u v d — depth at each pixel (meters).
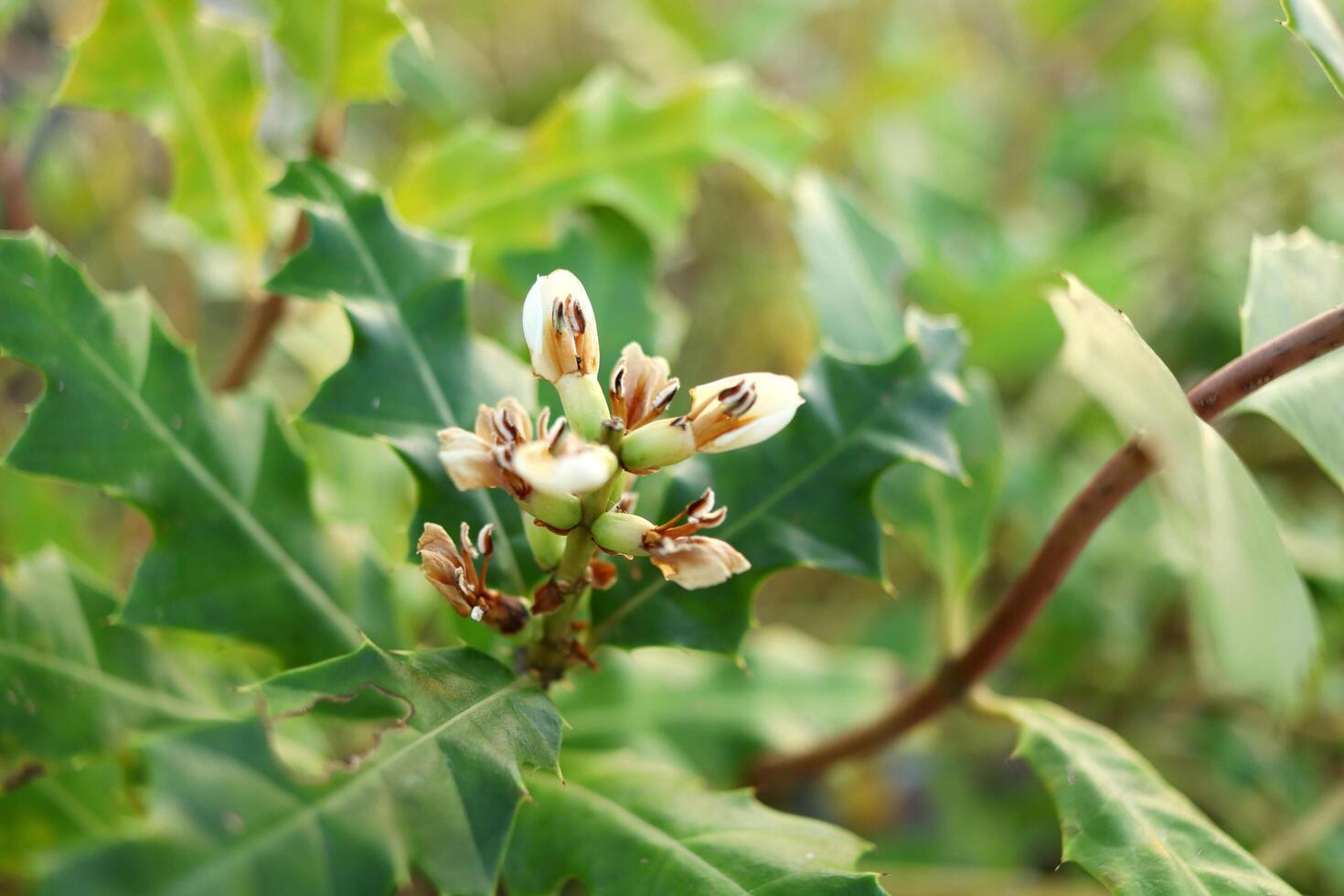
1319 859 0.64
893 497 0.55
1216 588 0.42
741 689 0.62
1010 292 0.84
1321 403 0.47
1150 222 1.01
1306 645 0.45
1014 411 0.95
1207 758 0.75
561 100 0.59
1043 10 1.02
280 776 0.41
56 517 0.59
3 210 0.75
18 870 0.48
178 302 0.76
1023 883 0.64
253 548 0.50
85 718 0.48
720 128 0.61
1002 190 1.07
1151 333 0.95
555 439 0.43
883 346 0.59
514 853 0.47
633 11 0.99
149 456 0.49
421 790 0.42
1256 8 0.98
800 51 1.16
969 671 0.52
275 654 0.50
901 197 0.96
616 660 0.61
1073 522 0.49
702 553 0.44
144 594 0.48
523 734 0.44
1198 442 0.43
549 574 0.47
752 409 0.44
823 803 0.72
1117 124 1.06
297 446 0.51
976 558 0.54
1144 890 0.46
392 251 0.50
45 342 0.48
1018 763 0.79
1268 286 0.48
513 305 0.78
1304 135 0.95
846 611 0.90
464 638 0.49
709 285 1.03
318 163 0.50
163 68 0.54
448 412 0.49
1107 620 0.76
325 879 0.41
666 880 0.46
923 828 0.72
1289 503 0.81
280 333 0.59
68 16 0.72
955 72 1.04
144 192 0.82
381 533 0.58
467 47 1.12
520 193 0.59
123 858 0.40
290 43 0.53
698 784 0.49
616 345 0.58
